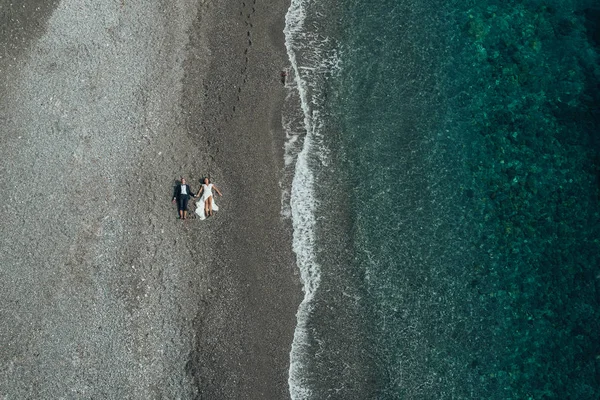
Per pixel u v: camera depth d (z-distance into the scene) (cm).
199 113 1705
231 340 1545
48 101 1673
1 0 1739
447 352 1605
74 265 1558
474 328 1630
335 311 1600
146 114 1686
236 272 1594
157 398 1497
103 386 1492
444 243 1691
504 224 1728
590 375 1606
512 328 1638
